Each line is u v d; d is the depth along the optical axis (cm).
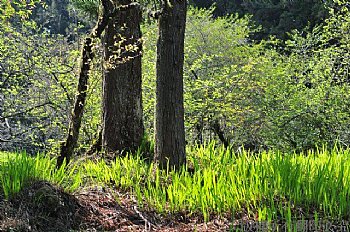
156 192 569
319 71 1425
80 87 627
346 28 1397
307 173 556
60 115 1188
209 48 1616
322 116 1342
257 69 1435
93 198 568
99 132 806
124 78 780
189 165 696
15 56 1159
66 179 568
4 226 446
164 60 655
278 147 1389
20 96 1255
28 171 527
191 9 1831
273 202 504
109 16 613
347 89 1330
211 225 507
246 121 1416
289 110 1397
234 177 564
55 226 486
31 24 1162
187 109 1278
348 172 550
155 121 671
